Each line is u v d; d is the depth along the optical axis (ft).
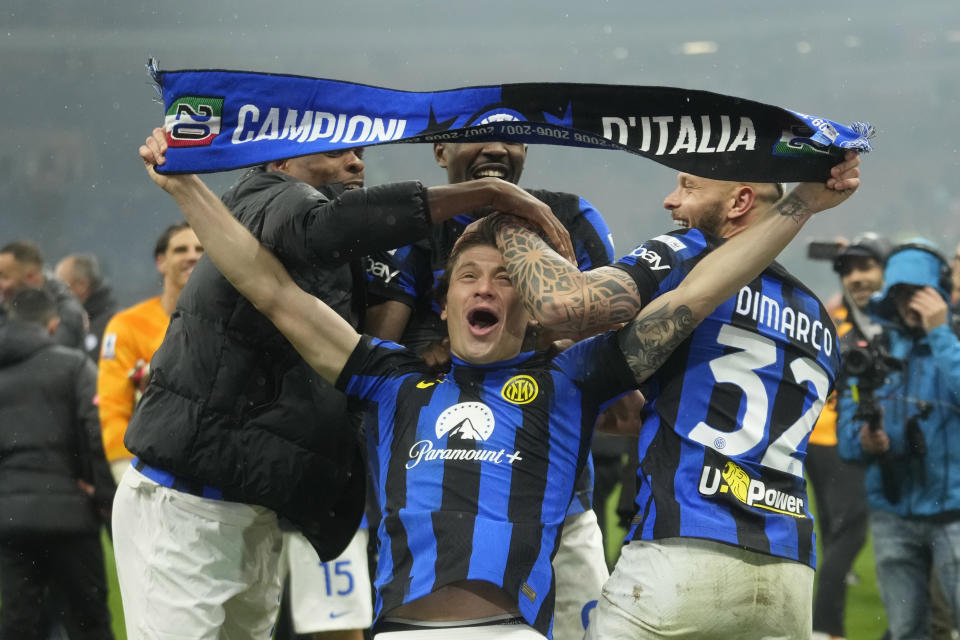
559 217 32.27
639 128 25.27
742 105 24.41
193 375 27.45
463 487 24.02
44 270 60.49
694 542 23.68
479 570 23.16
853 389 41.83
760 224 24.47
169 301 45.52
